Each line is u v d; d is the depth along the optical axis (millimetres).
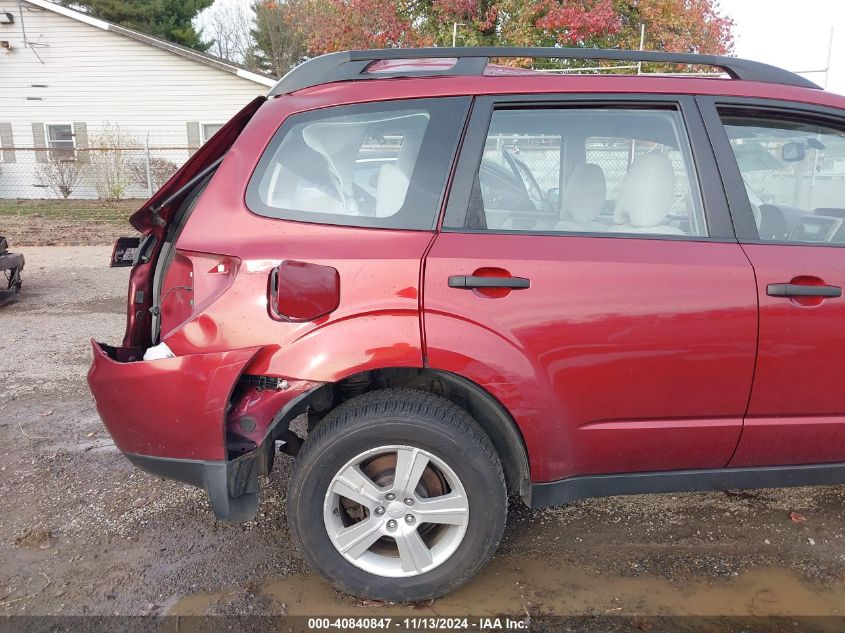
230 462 2322
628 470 2525
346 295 2281
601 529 2979
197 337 2320
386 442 2322
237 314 2291
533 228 2545
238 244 2340
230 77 19609
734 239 2473
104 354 2521
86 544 2863
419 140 2490
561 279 2330
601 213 2643
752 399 2453
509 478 2598
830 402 2504
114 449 3775
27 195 20250
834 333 2436
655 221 2578
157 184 19766
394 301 2279
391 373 2436
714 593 2529
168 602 2496
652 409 2420
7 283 8258
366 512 2537
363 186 2486
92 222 15562
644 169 2602
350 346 2264
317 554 2402
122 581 2615
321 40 15125
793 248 2479
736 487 2588
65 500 3219
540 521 3051
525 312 2311
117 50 19406
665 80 2596
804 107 2617
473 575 2434
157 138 19969
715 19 13992
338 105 2504
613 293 2340
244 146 2480
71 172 19406
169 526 3004
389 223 2414
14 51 19406
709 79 2615
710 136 2545
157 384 2309
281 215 2412
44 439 3895
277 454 3660
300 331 2277
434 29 14039
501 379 2305
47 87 19656
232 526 3010
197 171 2869
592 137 2611
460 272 2305
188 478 2361
